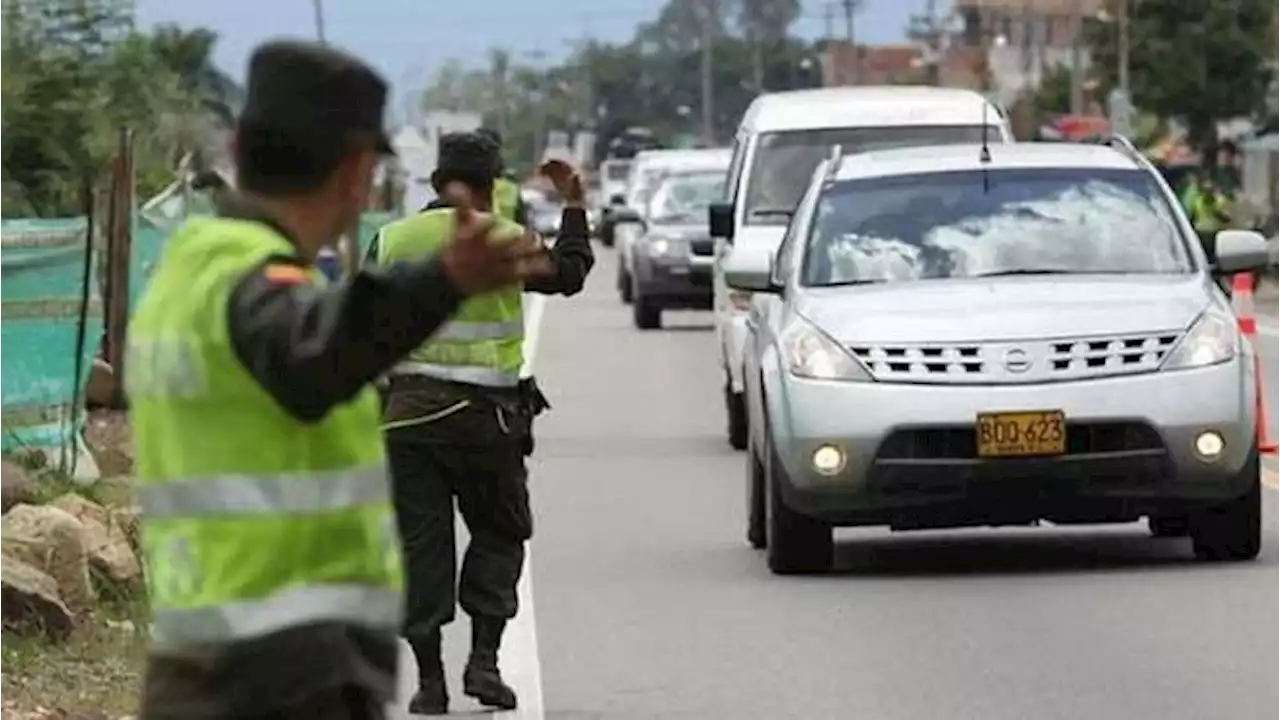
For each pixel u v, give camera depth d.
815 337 31.39
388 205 89.62
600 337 85.00
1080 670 25.61
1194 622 28.00
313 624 11.34
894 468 30.70
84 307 39.16
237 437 11.24
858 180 34.75
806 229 34.19
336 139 11.45
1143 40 132.25
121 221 49.38
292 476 11.31
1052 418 30.47
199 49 95.25
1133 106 133.75
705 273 84.38
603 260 165.12
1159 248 33.41
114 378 48.69
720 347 52.50
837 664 26.22
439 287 10.62
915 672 25.72
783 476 31.44
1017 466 30.48
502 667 26.45
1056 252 33.28
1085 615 28.59
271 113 11.43
